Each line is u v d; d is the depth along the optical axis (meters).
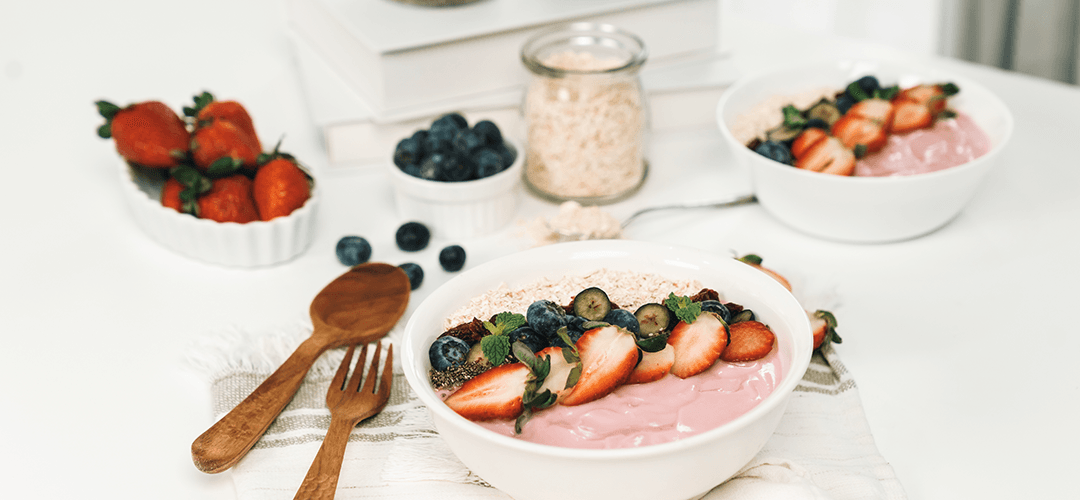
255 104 0.86
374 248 0.70
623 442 0.51
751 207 0.74
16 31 1.02
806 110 0.73
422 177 0.70
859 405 0.57
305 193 0.69
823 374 0.59
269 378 0.58
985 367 0.60
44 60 0.95
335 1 0.81
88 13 1.08
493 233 0.72
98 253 0.70
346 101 0.77
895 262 0.68
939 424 0.57
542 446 0.48
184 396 0.59
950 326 0.63
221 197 0.67
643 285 0.58
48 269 0.68
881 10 1.27
